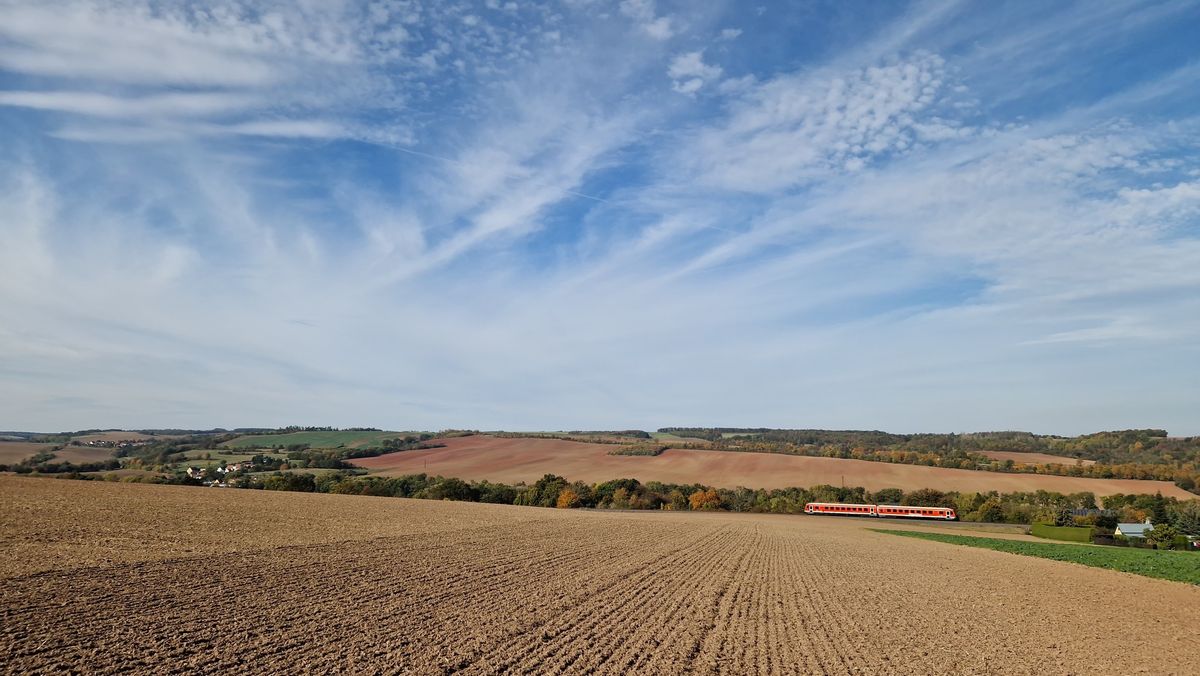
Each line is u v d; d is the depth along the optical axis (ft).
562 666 43.24
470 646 46.32
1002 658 53.98
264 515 140.97
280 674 38.60
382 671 40.14
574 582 76.79
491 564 87.45
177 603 54.39
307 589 63.26
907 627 64.49
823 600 77.66
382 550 95.55
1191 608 90.79
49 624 46.19
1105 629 71.51
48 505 132.98
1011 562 142.82
